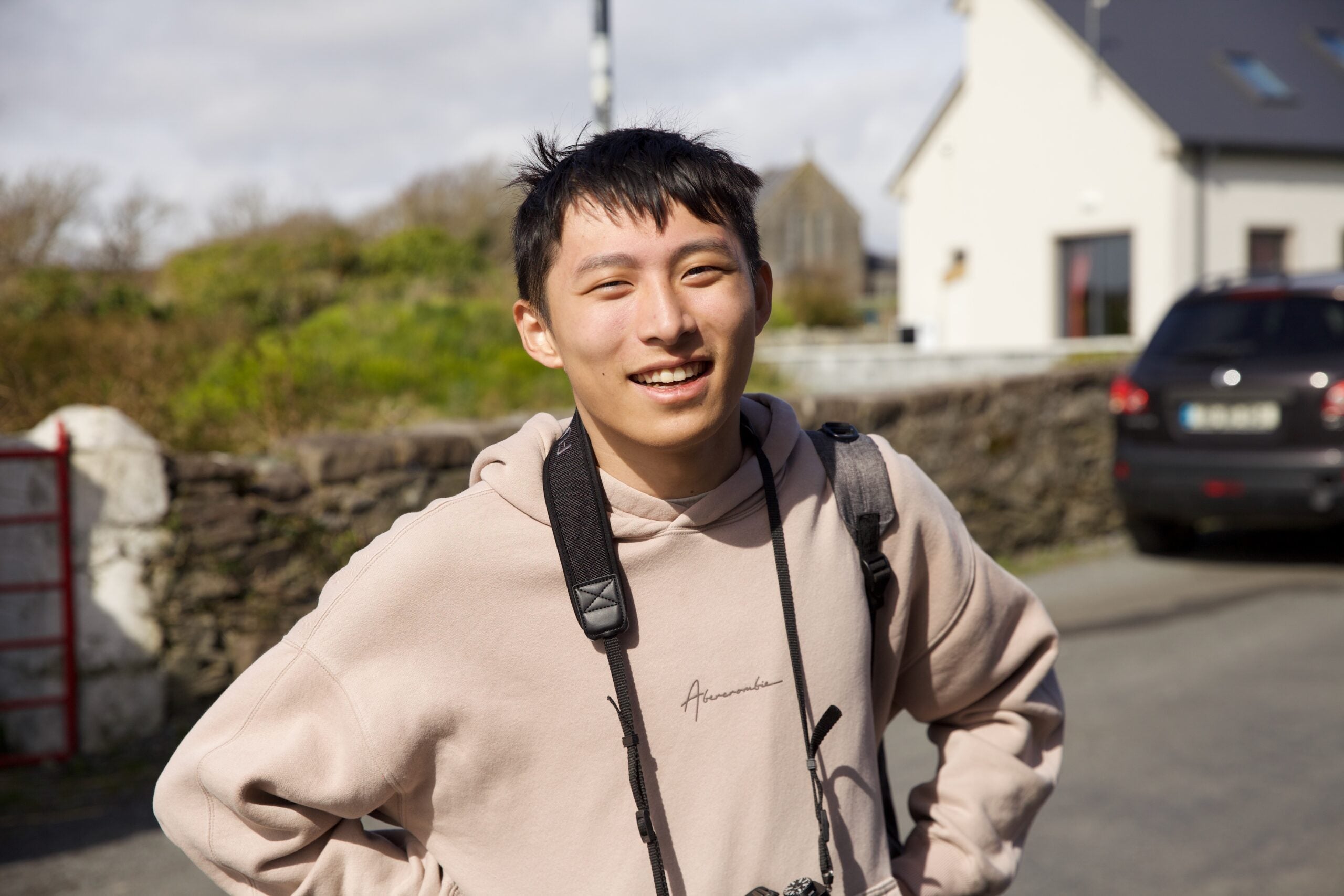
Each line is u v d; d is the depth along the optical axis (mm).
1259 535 7590
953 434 6578
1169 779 3693
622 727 1053
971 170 18703
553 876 1077
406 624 1079
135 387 6297
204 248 19969
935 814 1334
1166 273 15938
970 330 18953
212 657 4254
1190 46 17844
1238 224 16406
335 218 26672
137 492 4086
